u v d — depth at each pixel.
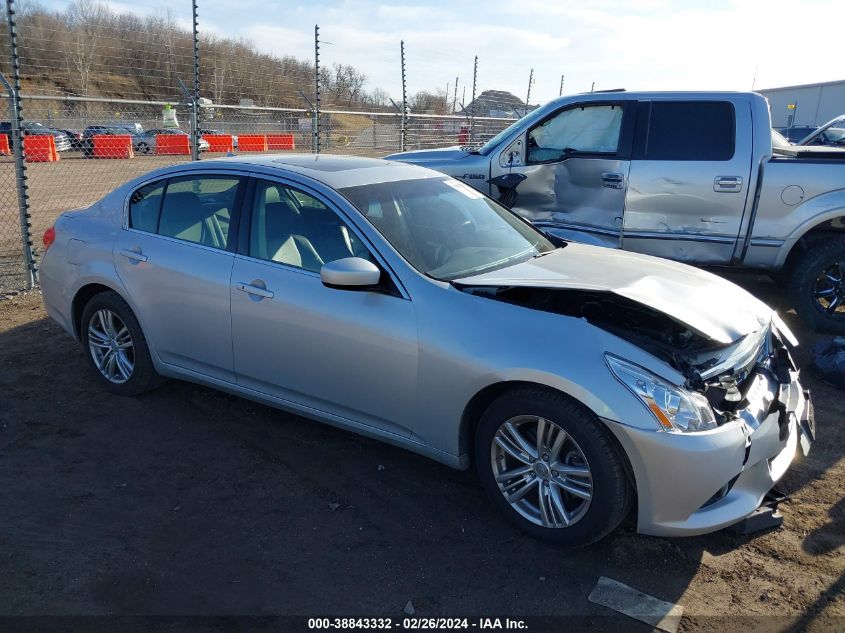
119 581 2.91
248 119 14.90
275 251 3.89
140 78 10.69
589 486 2.98
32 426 4.29
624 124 6.27
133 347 4.58
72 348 5.63
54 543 3.15
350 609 2.78
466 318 3.24
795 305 6.15
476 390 3.17
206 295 4.06
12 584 2.88
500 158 6.72
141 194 4.57
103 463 3.87
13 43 6.98
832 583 2.94
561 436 3.03
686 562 3.07
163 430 4.26
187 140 17.98
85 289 4.75
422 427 3.42
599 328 3.06
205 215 4.23
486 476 3.29
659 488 2.84
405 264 3.51
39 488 3.61
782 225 6.00
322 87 12.51
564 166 6.57
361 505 3.49
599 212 6.47
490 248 4.01
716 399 2.99
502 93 18.03
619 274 3.77
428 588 2.90
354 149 15.41
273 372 3.90
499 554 3.12
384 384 3.47
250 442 4.12
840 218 5.91
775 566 3.05
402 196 4.09
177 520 3.34
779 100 35.34
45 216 12.23
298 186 3.93
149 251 4.35
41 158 18.41
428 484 3.69
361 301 3.51
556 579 2.96
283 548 3.14
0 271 8.23
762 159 5.97
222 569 3.00
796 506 3.52
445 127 16.86
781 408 3.22
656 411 2.82
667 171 6.15
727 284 3.94
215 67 11.34
